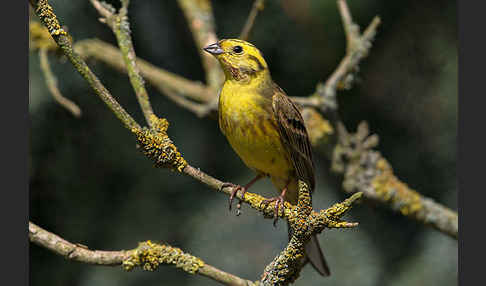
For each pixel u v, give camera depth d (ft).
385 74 34.78
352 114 35.35
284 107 26.50
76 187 31.07
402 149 34.53
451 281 30.94
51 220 30.81
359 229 32.91
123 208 31.65
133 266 19.47
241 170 33.60
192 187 32.58
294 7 33.04
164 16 34.35
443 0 33.99
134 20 33.53
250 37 31.09
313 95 32.53
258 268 31.01
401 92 34.60
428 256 31.83
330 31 33.37
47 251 30.35
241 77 26.68
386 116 34.94
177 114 33.99
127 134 31.76
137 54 34.58
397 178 33.65
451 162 33.58
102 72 33.01
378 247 32.53
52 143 30.63
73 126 30.99
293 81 34.63
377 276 31.63
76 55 18.26
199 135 33.86
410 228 33.01
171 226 31.71
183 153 33.37
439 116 33.81
